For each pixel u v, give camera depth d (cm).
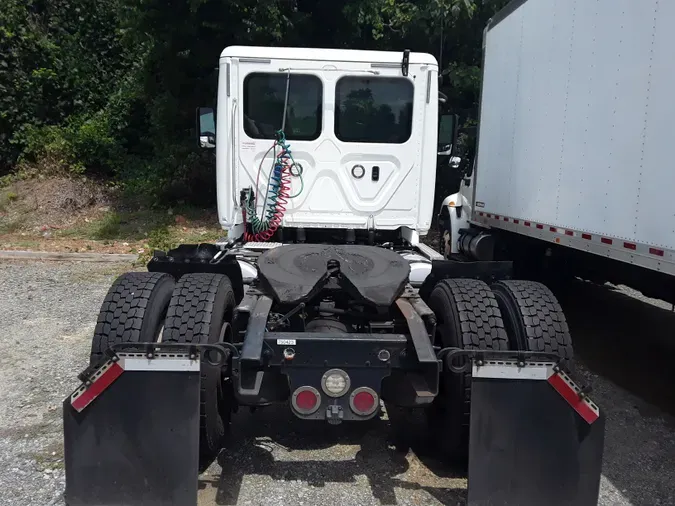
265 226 518
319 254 397
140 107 1543
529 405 301
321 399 314
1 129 1485
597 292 855
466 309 350
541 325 344
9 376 498
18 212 1270
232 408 401
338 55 499
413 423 433
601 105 465
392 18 1320
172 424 292
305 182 515
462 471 369
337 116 509
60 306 705
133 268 903
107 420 292
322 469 367
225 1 1135
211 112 538
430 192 524
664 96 389
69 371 509
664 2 389
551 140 552
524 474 302
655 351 611
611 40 451
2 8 1505
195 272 390
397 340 315
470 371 322
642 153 412
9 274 857
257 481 352
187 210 1335
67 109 1589
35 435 400
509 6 652
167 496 294
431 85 505
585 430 300
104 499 295
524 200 616
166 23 1191
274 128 510
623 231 436
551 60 551
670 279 466
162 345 290
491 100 719
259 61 499
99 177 1477
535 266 705
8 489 336
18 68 1515
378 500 335
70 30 1670
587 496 302
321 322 371
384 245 534
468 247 817
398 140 514
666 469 383
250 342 309
